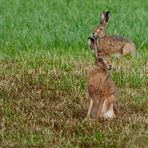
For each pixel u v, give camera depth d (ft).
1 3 188.03
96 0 191.31
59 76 100.83
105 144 73.41
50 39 130.82
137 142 73.20
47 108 85.97
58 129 78.74
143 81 99.19
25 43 127.54
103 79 81.10
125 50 122.21
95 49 83.10
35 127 78.18
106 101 81.56
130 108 86.69
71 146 72.08
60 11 171.73
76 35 133.18
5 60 110.63
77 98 90.33
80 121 80.84
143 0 192.85
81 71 103.65
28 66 105.81
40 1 191.42
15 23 152.87
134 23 149.28
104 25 121.60
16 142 73.61
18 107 85.81
